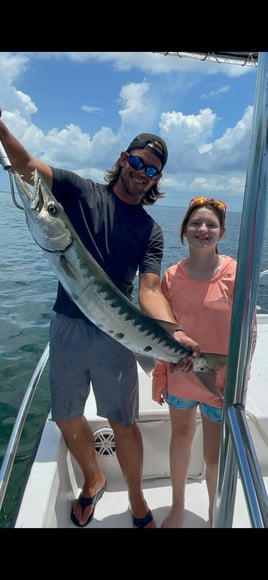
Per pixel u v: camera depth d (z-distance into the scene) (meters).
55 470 1.95
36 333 5.35
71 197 1.88
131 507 2.06
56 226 1.52
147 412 2.36
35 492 1.81
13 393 4.07
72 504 2.19
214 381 1.86
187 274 1.98
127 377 1.97
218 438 1.92
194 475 2.43
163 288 2.08
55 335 2.00
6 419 3.68
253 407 2.35
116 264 1.92
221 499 1.07
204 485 2.38
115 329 1.70
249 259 0.98
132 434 2.03
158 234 2.03
